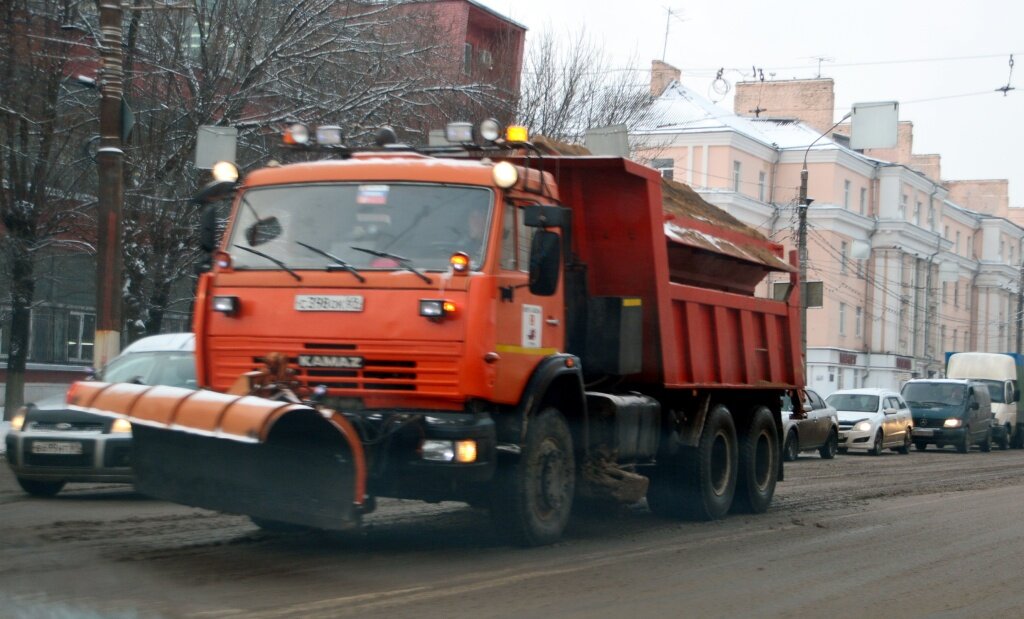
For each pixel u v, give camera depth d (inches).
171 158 876.0
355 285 328.2
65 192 877.2
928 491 655.1
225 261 344.5
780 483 706.2
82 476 457.7
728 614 281.1
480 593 291.9
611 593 300.0
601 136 471.5
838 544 412.5
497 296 331.3
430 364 321.1
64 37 869.8
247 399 300.5
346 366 325.7
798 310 582.6
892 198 2253.9
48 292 1135.0
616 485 391.5
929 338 2479.1
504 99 1080.8
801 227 1251.8
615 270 428.1
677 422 466.9
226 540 365.7
